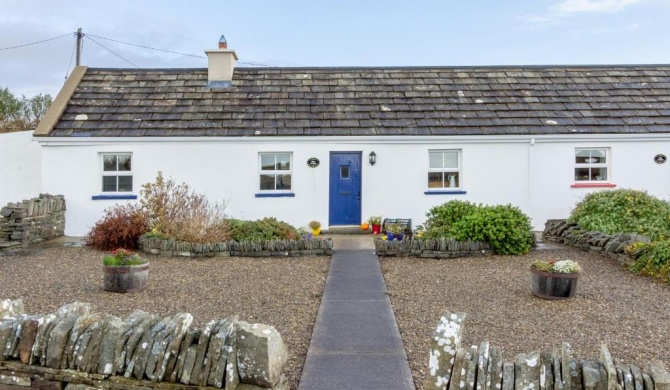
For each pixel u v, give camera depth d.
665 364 6.14
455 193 17.50
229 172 17.17
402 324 7.61
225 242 13.14
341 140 17.22
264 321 7.78
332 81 19.56
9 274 10.85
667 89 19.52
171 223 13.80
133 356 4.73
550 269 8.97
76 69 19.44
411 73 20.14
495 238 12.95
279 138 17.06
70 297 9.04
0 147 19.06
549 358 4.43
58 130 16.80
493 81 19.78
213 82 19.06
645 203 14.92
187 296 9.19
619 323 7.71
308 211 17.36
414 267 11.78
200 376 4.51
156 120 17.44
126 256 9.62
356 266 11.88
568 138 17.45
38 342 4.87
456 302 8.83
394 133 17.23
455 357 4.35
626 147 17.66
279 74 19.83
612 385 4.12
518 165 17.53
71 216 16.91
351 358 6.27
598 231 13.82
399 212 17.47
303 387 5.48
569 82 19.80
